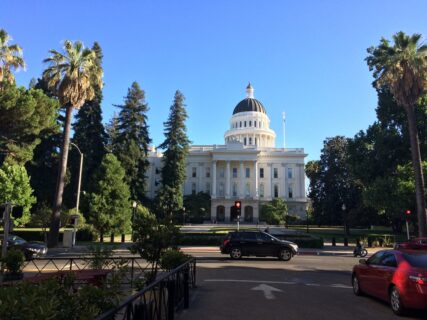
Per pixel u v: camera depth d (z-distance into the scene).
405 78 28.45
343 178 67.12
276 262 21.11
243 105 121.31
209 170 99.69
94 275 9.50
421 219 27.59
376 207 36.97
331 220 66.88
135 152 56.91
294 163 100.06
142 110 60.56
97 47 54.94
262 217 86.50
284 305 9.81
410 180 34.19
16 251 12.55
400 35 29.41
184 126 69.50
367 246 36.25
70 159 53.19
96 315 4.09
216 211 93.00
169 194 66.19
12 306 3.44
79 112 54.81
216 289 12.13
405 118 37.66
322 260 22.97
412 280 8.56
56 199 29.55
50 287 4.53
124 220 36.53
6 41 28.77
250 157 96.69
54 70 30.38
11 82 29.84
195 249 28.92
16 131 38.88
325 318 8.49
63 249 28.06
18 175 40.62
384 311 9.29
